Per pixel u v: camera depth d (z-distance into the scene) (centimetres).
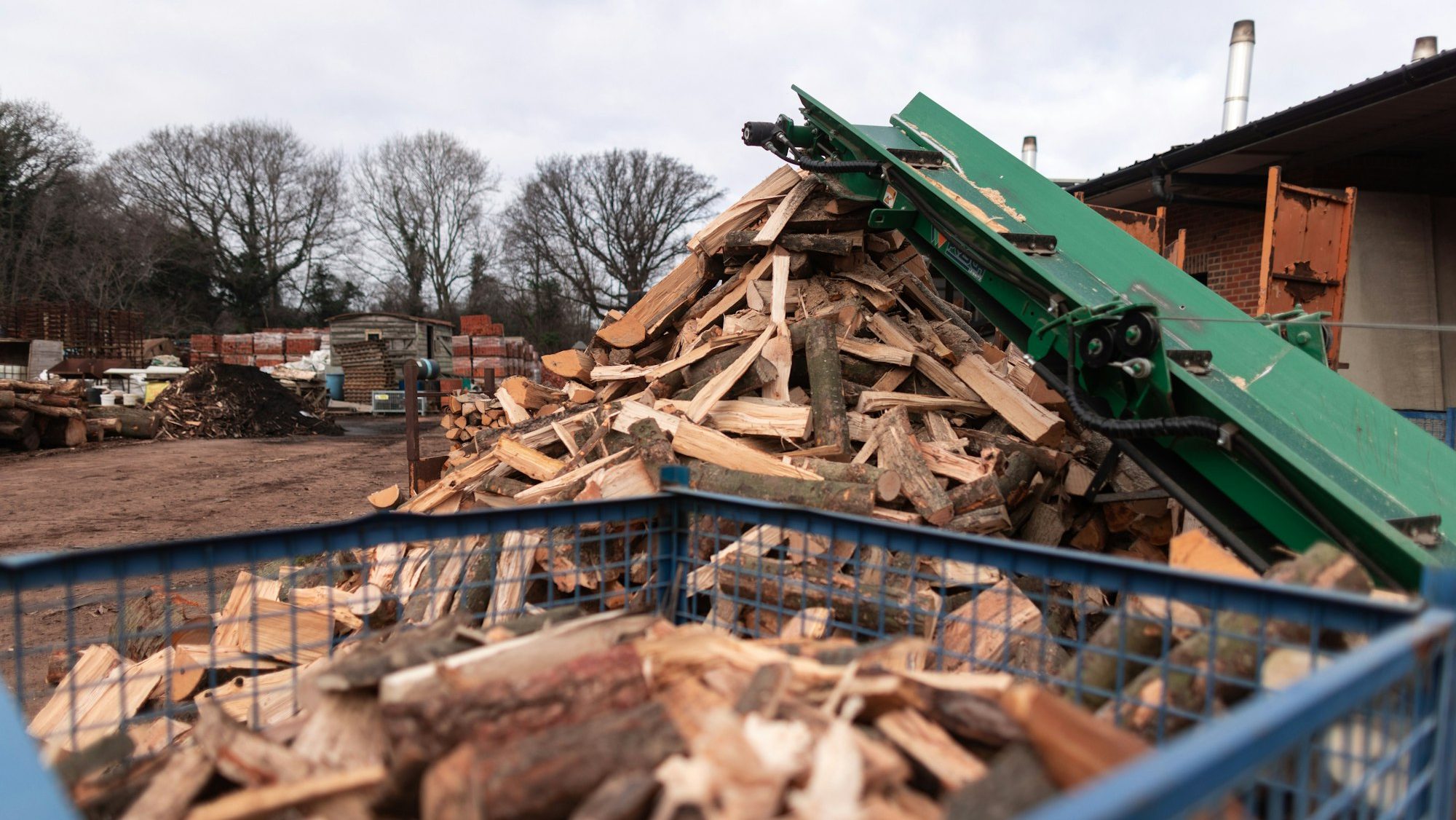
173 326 4400
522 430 589
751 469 422
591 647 183
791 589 296
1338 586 197
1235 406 336
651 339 683
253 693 212
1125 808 68
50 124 3850
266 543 188
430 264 5428
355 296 5438
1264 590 150
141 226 4381
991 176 520
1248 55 1089
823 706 163
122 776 170
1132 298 411
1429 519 287
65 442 1489
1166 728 173
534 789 131
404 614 348
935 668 275
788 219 616
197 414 1867
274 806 146
